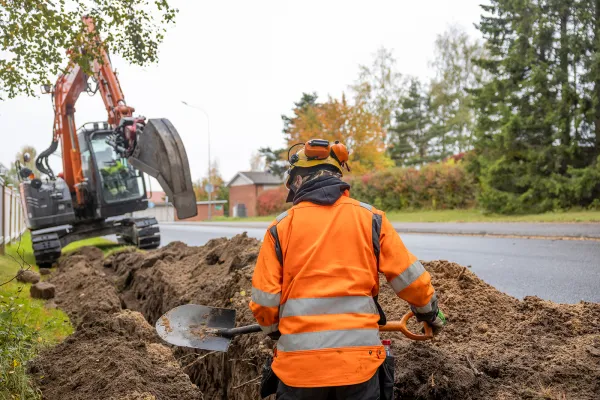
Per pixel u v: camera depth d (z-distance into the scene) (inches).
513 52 930.7
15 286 330.3
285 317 96.1
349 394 92.7
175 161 386.9
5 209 612.4
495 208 944.9
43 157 586.9
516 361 135.6
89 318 242.4
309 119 1583.4
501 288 279.3
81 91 557.9
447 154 2075.5
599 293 249.1
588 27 879.7
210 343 135.0
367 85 1697.8
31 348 186.9
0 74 260.4
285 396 94.5
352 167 1472.7
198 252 389.7
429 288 99.0
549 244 450.6
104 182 591.2
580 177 824.3
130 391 142.3
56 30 259.8
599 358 128.8
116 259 470.6
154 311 325.1
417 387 130.3
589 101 860.6
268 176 2373.3
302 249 98.3
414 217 1012.5
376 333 96.1
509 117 903.7
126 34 283.0
